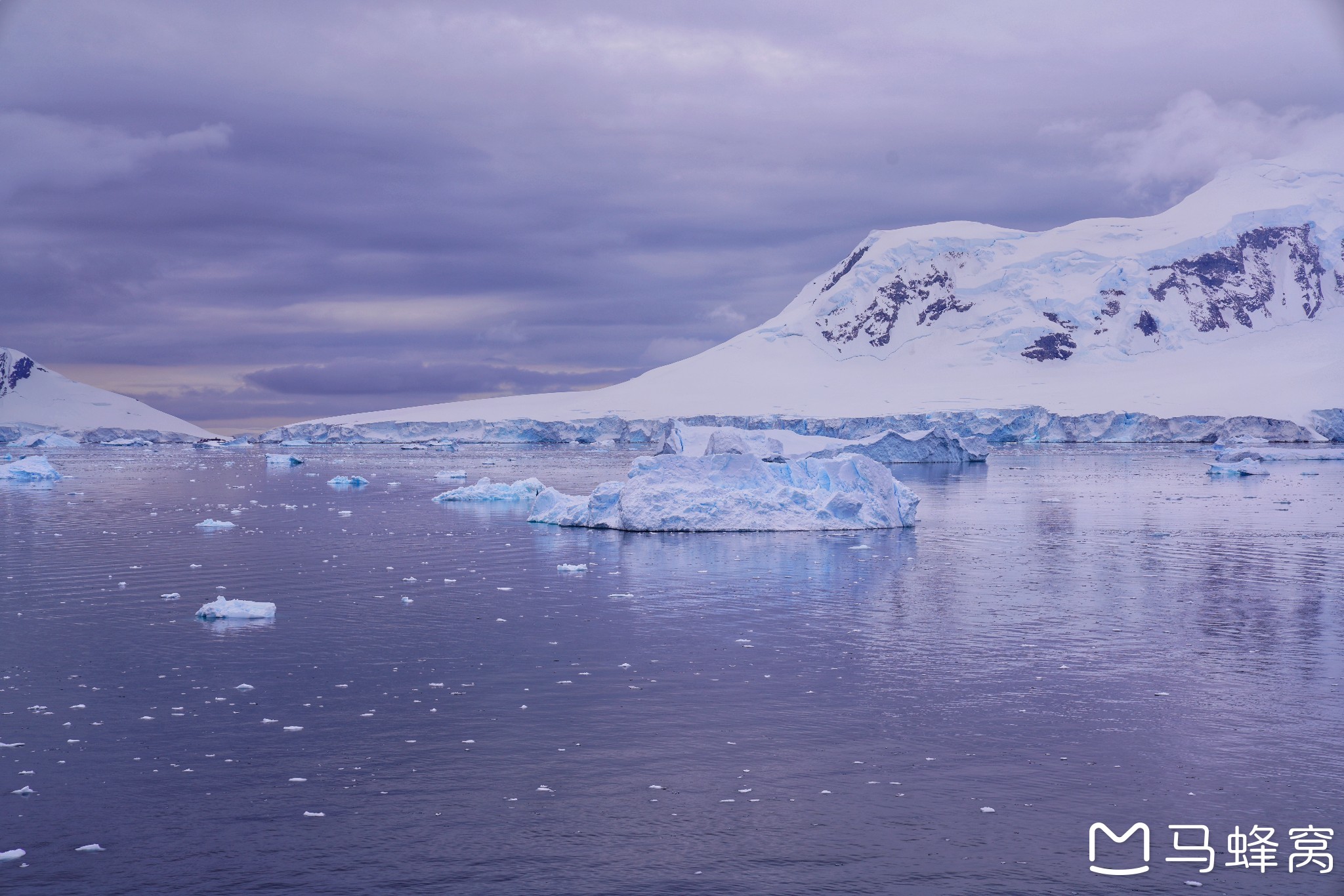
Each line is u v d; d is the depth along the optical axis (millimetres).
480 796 15070
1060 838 13766
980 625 26031
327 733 17750
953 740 17328
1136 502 61094
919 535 44531
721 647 23766
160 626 26031
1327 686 20344
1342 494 67062
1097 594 30312
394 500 66688
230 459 147875
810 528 45719
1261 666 21922
